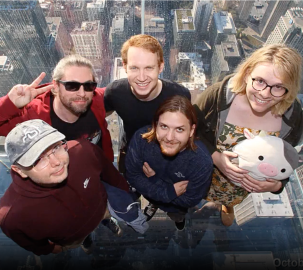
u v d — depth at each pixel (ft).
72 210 3.12
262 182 3.52
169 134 2.89
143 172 3.68
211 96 3.44
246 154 3.39
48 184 2.76
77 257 4.30
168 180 3.61
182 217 4.36
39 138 2.60
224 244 4.51
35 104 3.55
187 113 2.82
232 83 3.22
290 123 3.31
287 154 3.31
